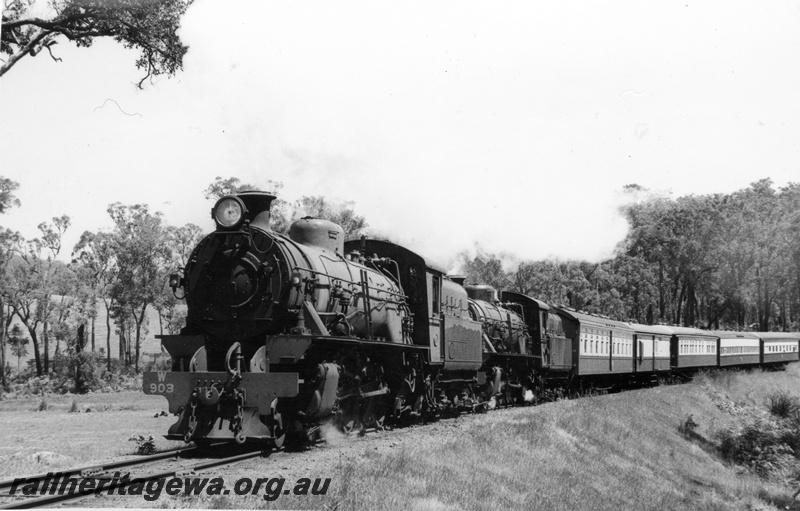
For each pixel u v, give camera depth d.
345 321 13.80
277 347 12.34
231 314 12.82
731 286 76.25
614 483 17.12
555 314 31.67
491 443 15.37
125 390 53.88
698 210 76.25
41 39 18.86
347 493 9.46
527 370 28.31
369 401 15.62
